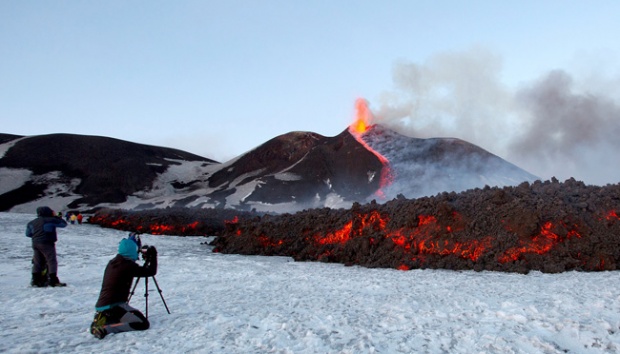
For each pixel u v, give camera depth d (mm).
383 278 13664
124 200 139500
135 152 185625
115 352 5414
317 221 23641
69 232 34375
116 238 30609
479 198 18953
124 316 6422
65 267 15508
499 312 7121
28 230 11445
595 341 5414
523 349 5238
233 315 7629
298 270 16344
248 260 20422
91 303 9289
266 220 26750
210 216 45375
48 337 6273
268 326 6719
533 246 15875
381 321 6957
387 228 19641
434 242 17547
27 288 11172
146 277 7016
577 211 17078
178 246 27625
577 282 11773
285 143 176125
